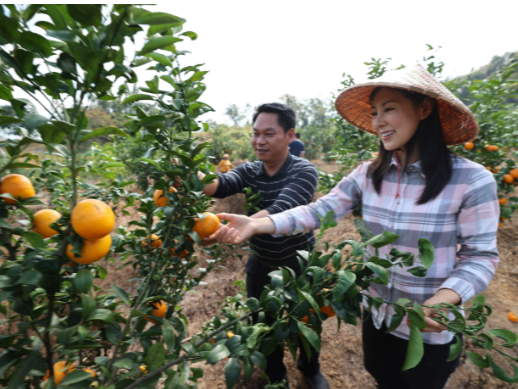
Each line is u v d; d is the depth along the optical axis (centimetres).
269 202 165
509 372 201
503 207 304
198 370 89
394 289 122
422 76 109
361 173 139
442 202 108
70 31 53
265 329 75
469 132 122
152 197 114
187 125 83
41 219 72
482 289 98
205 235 100
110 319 66
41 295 87
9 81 59
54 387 64
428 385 124
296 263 166
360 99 147
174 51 78
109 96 72
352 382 205
